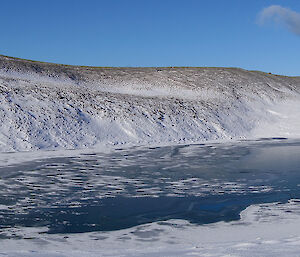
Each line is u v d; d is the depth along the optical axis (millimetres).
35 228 9945
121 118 38625
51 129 33344
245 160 23234
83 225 10219
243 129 43469
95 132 34875
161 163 22141
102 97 44906
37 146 30000
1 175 18000
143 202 12859
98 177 17641
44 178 17312
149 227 9961
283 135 41094
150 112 41875
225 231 9344
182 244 8320
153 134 36875
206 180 16844
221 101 51719
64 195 13922
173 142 35688
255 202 12586
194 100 50688
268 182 16188
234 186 15430
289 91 65500
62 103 39344
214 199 13164
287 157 24344
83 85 54781
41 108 36875
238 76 69062
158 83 60938
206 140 38000
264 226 9609
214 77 66438
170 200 13102
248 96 56469
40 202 12883
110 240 8883
